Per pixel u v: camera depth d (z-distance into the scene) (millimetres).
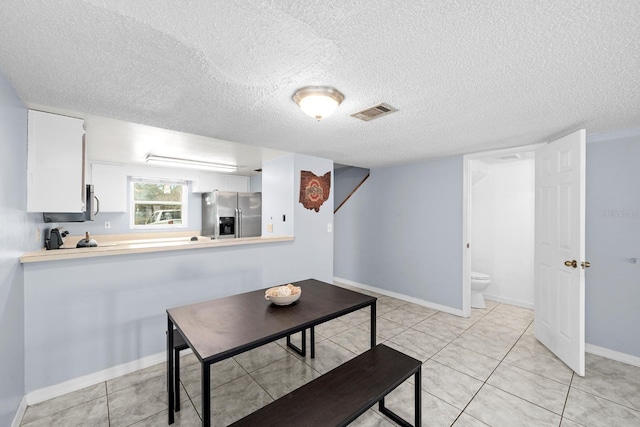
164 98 1781
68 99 1787
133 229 4543
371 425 1709
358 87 1603
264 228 3982
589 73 1432
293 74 1463
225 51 1256
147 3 953
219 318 1652
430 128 2373
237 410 1809
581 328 2170
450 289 3604
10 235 1555
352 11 987
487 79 1501
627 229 2414
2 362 1446
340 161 3939
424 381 2125
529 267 3812
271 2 943
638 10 965
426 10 979
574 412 1793
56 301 1941
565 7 961
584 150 2145
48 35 1143
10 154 1539
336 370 1565
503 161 3971
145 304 2330
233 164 4281
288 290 1912
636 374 2219
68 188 1969
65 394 1960
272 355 2512
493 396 1952
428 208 3838
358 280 4809
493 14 998
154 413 1782
